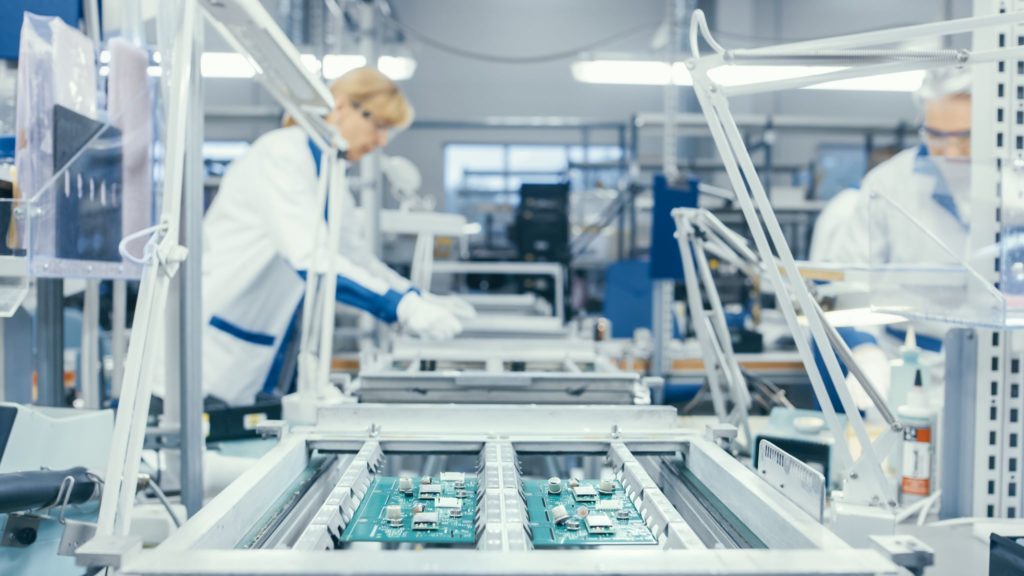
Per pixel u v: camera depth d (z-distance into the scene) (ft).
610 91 25.77
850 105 24.88
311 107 4.60
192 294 4.23
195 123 4.21
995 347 3.77
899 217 4.01
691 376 9.86
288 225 6.37
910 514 4.03
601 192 15.39
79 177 3.23
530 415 3.39
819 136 25.00
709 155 23.47
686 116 11.87
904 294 3.90
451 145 26.50
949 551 3.40
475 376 4.40
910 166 6.59
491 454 2.92
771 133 14.84
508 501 2.38
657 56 11.18
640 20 25.53
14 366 4.63
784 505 2.30
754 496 2.43
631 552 1.82
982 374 3.78
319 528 2.21
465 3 25.52
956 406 3.87
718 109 2.79
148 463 4.50
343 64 10.86
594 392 4.41
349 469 2.80
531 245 14.24
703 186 9.00
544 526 2.48
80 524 2.64
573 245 14.30
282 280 7.54
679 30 11.19
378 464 3.09
